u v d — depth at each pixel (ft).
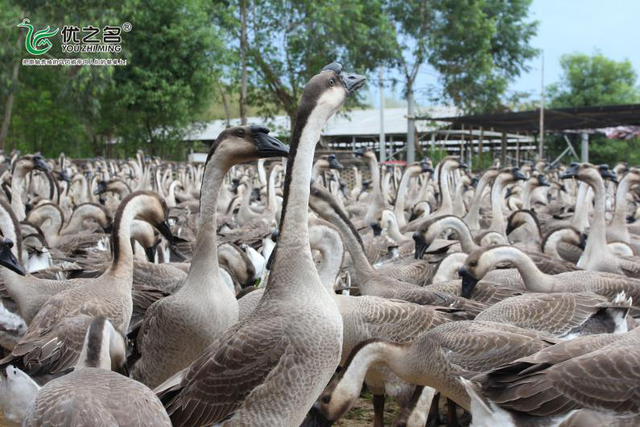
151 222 25.93
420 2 139.23
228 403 16.48
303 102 17.44
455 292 31.45
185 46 119.85
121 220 24.70
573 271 33.81
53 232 45.11
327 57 120.88
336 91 17.67
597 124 137.28
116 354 18.37
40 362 20.35
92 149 156.97
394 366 21.89
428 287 31.89
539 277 30.68
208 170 22.25
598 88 200.44
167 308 22.09
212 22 126.72
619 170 93.30
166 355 22.26
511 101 154.10
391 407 27.66
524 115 126.11
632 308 27.55
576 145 193.36
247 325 17.03
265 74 123.75
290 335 16.43
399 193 64.90
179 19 120.16
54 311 22.49
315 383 16.75
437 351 20.97
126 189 60.18
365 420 25.93
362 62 132.05
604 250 39.65
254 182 110.42
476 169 159.53
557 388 16.88
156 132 142.41
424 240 40.88
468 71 140.56
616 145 195.31
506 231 54.80
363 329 24.45
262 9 118.52
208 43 119.65
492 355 20.26
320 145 163.53
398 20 141.38
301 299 16.84
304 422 20.76
